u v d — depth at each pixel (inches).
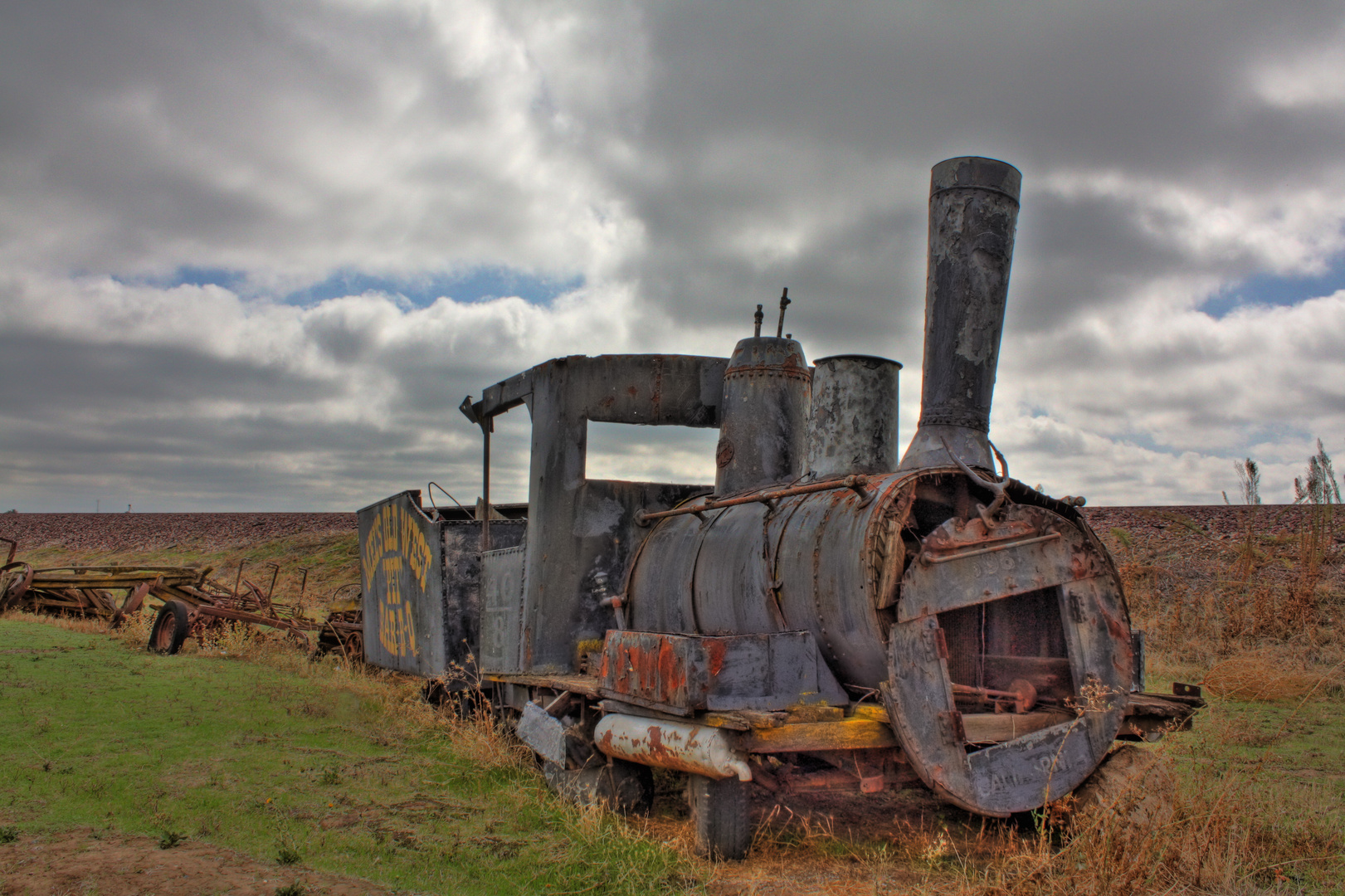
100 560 1409.9
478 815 235.8
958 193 248.4
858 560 209.0
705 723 203.8
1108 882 175.0
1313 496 598.5
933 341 249.1
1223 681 438.6
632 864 196.5
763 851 215.3
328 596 954.1
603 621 322.7
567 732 258.1
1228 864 186.5
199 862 189.6
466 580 389.1
